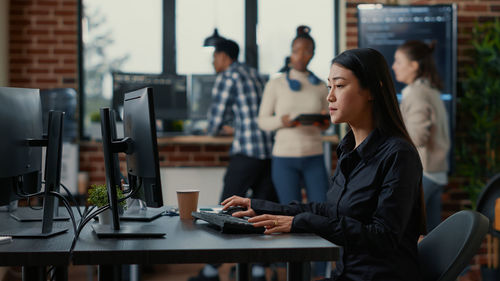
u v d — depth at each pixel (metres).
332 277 1.69
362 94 1.67
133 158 1.68
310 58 3.88
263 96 3.90
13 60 4.51
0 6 4.25
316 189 3.88
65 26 4.55
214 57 4.05
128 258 1.33
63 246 1.40
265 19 4.84
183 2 4.80
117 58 4.75
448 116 4.42
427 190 4.06
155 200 1.58
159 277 3.89
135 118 1.65
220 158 4.66
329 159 4.49
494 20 4.65
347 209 1.64
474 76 4.45
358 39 4.45
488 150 4.47
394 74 4.43
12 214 2.07
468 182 4.64
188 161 4.63
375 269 1.54
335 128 4.73
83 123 4.68
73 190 4.35
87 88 4.70
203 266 4.18
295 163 3.84
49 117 1.60
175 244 1.41
